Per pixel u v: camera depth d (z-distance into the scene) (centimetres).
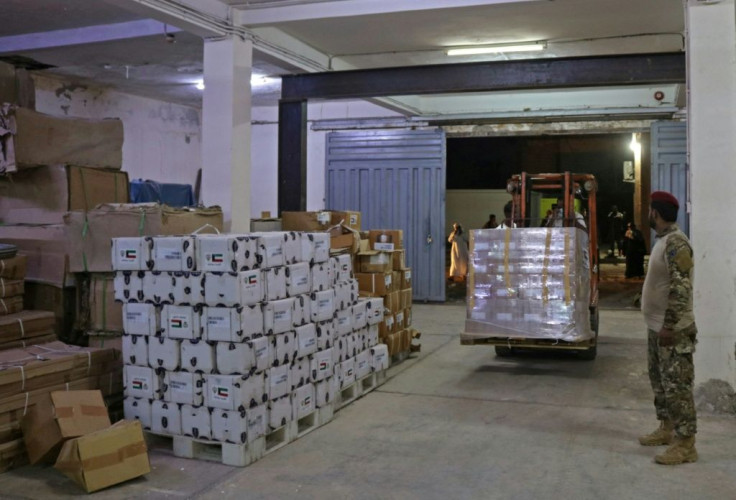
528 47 1057
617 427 599
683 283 498
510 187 940
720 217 630
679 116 1343
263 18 859
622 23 941
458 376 805
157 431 542
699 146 638
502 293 775
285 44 980
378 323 766
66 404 501
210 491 466
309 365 595
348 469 505
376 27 948
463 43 1050
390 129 1491
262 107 1580
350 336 680
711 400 630
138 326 546
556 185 950
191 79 1250
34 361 537
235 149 857
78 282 648
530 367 850
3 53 1034
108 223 629
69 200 656
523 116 1397
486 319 779
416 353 943
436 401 693
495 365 863
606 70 930
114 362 598
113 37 955
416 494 458
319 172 1552
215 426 517
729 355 626
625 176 2802
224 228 851
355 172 1514
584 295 786
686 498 445
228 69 852
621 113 1348
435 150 1463
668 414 535
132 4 727
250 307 516
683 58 902
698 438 562
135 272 547
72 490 468
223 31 843
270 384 538
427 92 996
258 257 527
